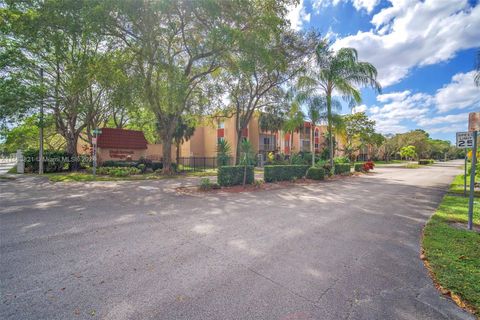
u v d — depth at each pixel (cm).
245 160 1206
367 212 704
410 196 990
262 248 421
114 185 1202
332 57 1636
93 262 356
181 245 429
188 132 2870
